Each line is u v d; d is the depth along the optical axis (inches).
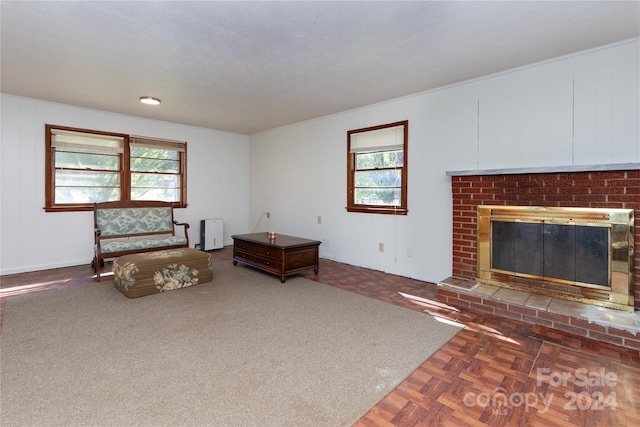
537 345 90.4
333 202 199.9
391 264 170.7
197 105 178.2
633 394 68.7
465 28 95.4
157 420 60.0
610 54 106.3
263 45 106.6
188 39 102.3
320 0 81.6
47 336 94.1
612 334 90.7
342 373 76.6
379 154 176.1
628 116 103.8
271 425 59.2
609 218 100.8
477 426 59.4
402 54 113.5
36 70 128.3
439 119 149.3
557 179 111.3
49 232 177.0
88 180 189.9
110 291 137.5
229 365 79.6
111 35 99.8
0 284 147.1
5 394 66.9
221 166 249.4
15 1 81.6
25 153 168.9
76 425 58.4
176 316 110.4
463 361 82.2
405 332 99.0
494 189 125.7
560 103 116.1
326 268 181.6
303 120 213.2
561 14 87.7
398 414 62.6
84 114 185.2
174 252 151.0
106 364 79.2
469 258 133.6
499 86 130.2
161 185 220.1
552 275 112.4
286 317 110.4
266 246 160.1
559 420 60.9
